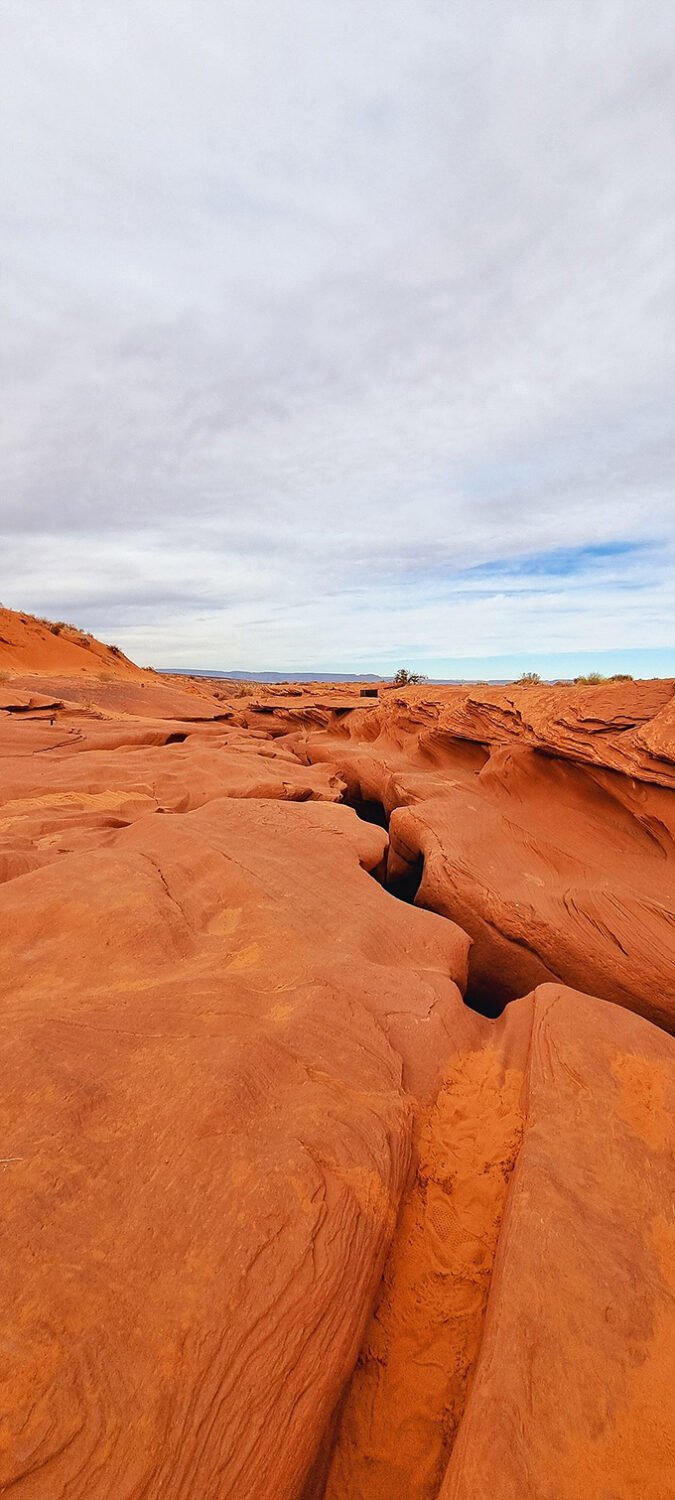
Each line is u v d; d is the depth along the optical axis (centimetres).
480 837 1054
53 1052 405
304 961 595
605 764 962
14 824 1009
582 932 795
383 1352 322
